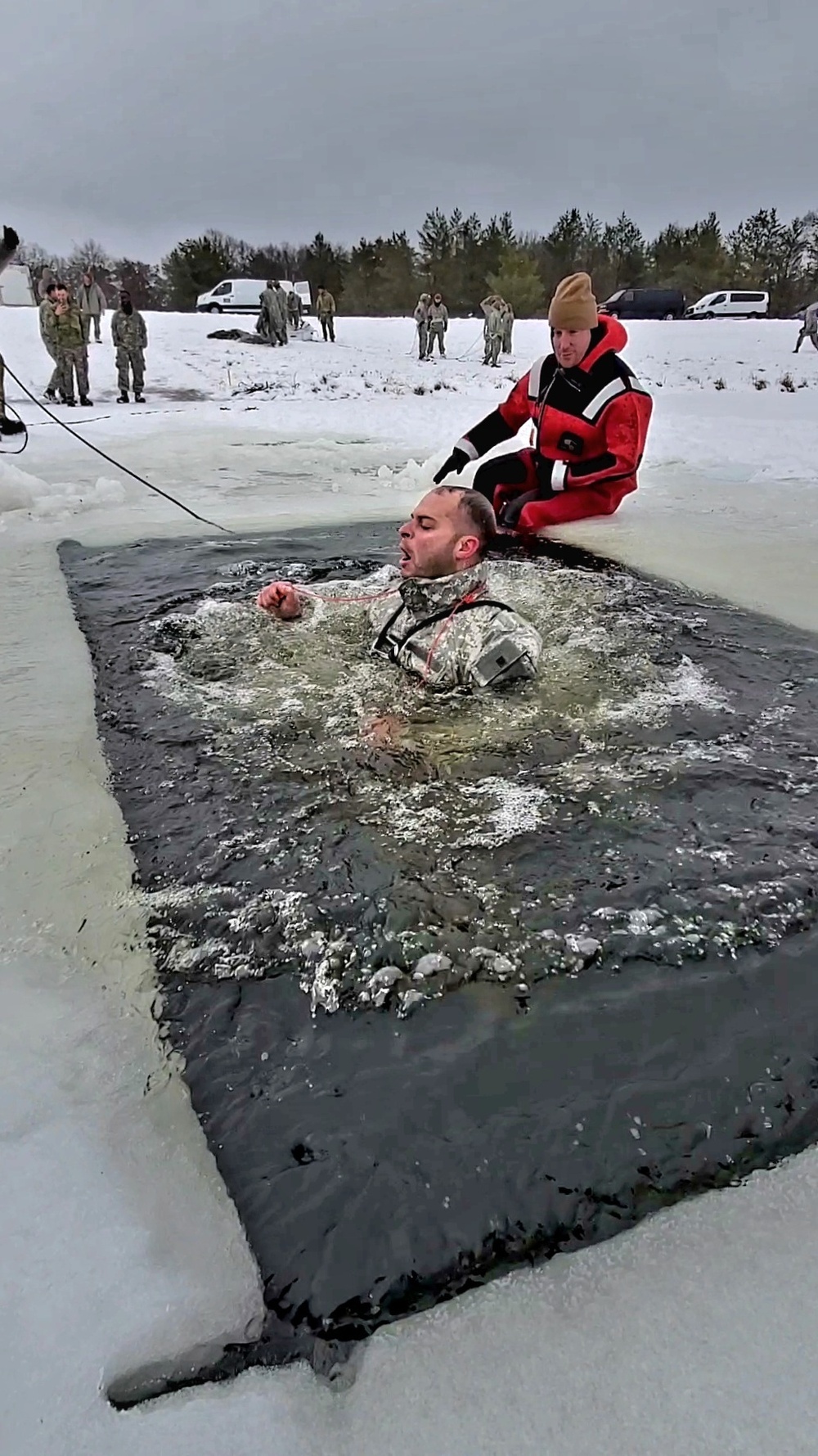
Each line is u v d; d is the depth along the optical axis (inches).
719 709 103.5
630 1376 39.9
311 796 84.7
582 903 69.1
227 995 60.6
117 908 69.3
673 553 176.9
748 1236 45.6
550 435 209.8
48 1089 53.5
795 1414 38.4
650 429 386.0
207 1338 41.2
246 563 166.9
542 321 1531.7
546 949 64.3
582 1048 56.2
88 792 86.1
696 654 120.4
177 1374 40.1
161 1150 49.9
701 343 993.5
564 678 111.3
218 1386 39.8
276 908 68.8
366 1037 57.2
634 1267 44.2
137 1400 39.2
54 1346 40.7
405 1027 57.8
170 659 119.2
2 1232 45.4
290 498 238.5
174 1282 43.3
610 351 203.8
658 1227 46.0
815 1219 46.4
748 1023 58.2
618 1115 51.6
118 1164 49.1
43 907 69.6
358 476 279.9
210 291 1461.6
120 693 108.6
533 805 82.9
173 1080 54.4
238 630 128.3
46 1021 58.5
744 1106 52.2
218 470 289.0
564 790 85.5
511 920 67.1
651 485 260.2
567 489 205.9
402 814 81.4
